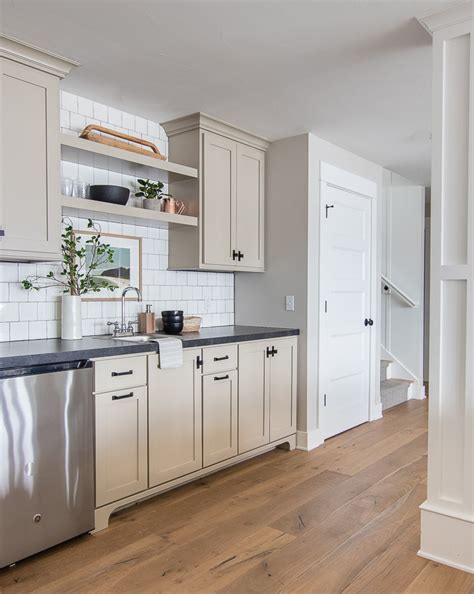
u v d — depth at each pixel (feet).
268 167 13.12
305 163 12.39
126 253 10.93
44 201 8.18
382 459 11.70
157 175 11.10
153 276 11.55
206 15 7.10
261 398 11.51
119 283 10.77
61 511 7.50
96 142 9.27
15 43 7.66
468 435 6.93
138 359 8.68
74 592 6.50
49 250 8.27
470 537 6.91
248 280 13.57
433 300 7.19
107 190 9.61
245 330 12.14
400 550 7.52
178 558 7.32
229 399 10.65
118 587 6.61
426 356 21.84
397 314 19.11
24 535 7.03
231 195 12.05
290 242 12.69
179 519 8.61
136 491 8.70
